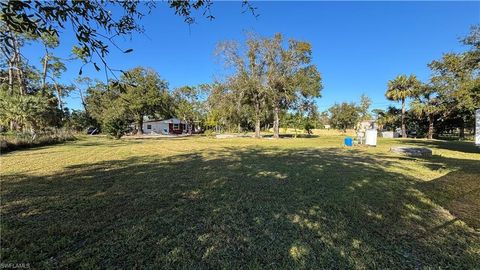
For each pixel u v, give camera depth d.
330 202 3.87
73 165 7.37
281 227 2.96
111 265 2.18
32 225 2.99
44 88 23.08
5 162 7.91
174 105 39.19
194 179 5.48
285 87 23.17
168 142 18.11
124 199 4.03
